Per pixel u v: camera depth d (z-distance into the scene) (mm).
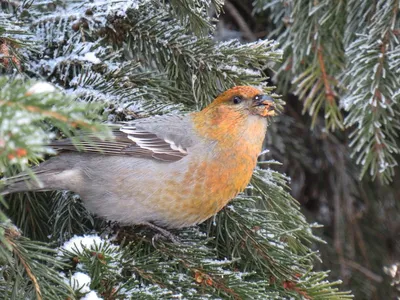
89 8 7848
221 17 11148
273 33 9836
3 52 6961
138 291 6098
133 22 8172
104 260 6148
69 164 7250
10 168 6992
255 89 7738
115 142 7238
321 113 11234
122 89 7734
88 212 7688
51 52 7883
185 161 7363
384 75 8523
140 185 7219
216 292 6645
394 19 8703
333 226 11500
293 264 7219
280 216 7996
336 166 11305
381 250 11305
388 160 9047
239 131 7551
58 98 4199
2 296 5977
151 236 7391
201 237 7641
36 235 7746
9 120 4023
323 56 9477
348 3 9086
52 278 5852
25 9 7797
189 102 8539
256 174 8109
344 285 10875
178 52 8242
